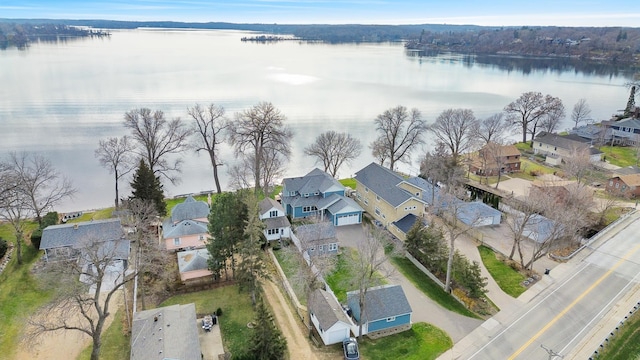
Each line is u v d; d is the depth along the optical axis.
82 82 158.88
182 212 55.28
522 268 48.50
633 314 40.31
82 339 36.38
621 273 47.28
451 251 44.50
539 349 36.25
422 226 51.50
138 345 32.84
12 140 92.81
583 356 35.28
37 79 161.50
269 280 46.12
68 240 47.81
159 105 124.69
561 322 39.56
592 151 86.00
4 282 42.91
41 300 40.69
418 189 60.97
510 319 40.28
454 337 38.19
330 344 37.50
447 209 56.34
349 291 43.41
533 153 96.00
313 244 48.66
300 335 38.44
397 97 152.88
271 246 54.94
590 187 70.00
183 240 52.81
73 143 92.00
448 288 45.16
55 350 34.91
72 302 34.50
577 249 52.44
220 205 45.44
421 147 103.31
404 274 48.50
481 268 49.12
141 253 43.78
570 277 46.78
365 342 37.94
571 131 109.44
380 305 39.41
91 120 107.69
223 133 99.44
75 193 72.25
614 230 57.53
